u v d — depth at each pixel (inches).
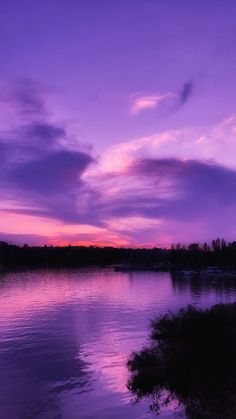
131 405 878.4
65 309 2999.5
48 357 1393.9
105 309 2938.0
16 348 1572.3
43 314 2716.5
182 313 1791.3
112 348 1505.9
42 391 1005.2
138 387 991.6
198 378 975.0
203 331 1246.9
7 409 885.2
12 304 3427.7
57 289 5147.6
